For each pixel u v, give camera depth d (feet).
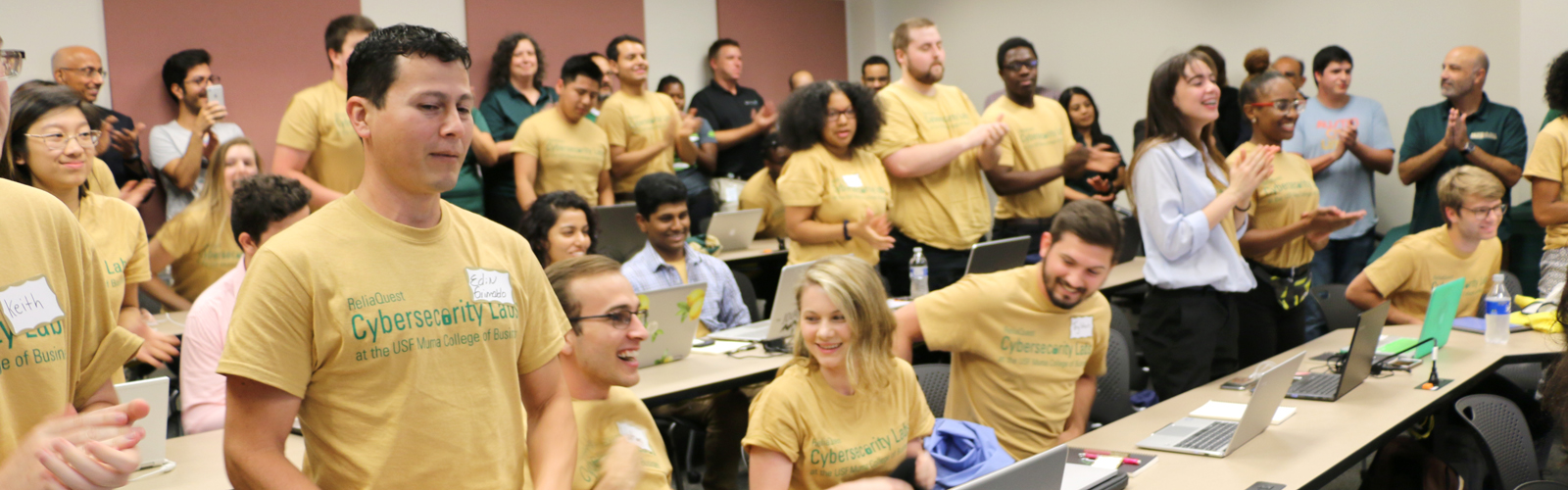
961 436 7.27
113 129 15.14
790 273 10.56
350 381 4.13
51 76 16.49
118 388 6.55
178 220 12.21
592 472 5.85
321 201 13.67
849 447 6.63
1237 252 10.68
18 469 3.33
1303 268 11.75
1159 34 24.57
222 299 8.64
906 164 14.52
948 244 14.89
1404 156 18.75
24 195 4.11
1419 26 20.81
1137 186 10.50
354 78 4.19
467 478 4.30
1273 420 8.20
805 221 14.01
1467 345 10.94
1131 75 25.16
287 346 4.03
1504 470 8.02
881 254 15.21
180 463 6.97
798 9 27.48
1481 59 17.74
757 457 6.50
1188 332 10.49
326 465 4.20
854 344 6.54
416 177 4.16
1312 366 10.07
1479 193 11.68
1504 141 17.83
